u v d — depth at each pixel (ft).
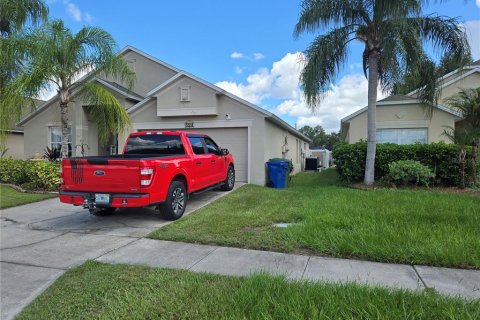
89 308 10.66
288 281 12.10
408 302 10.25
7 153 66.74
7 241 18.34
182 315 9.91
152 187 20.24
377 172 39.63
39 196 32.19
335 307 9.91
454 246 15.05
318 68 35.63
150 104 45.24
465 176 35.32
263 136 40.96
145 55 58.49
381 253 14.69
